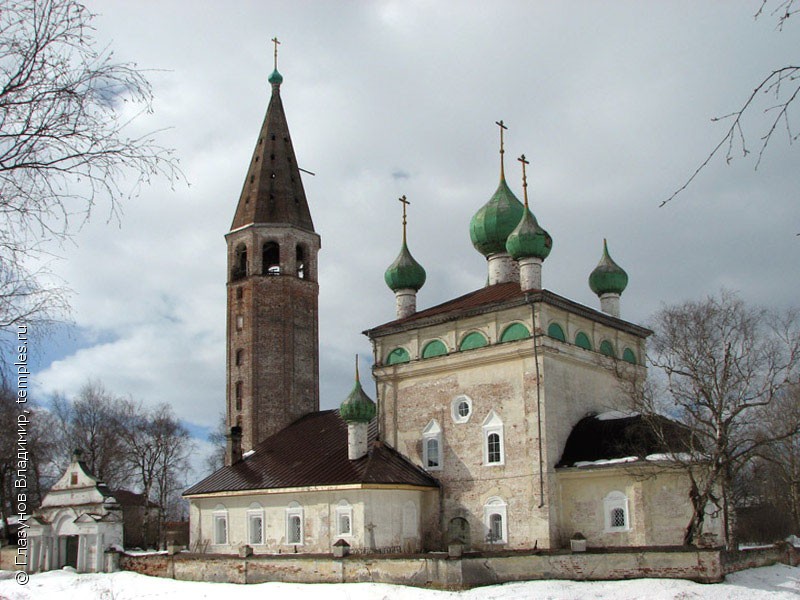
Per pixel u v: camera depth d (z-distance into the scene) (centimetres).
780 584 3909
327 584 4316
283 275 7425
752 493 7544
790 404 5806
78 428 8800
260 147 7938
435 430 5344
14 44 1239
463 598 3725
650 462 4453
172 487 9738
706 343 4966
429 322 5478
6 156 1277
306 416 7131
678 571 3834
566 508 4806
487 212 6091
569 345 5125
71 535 5994
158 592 4619
